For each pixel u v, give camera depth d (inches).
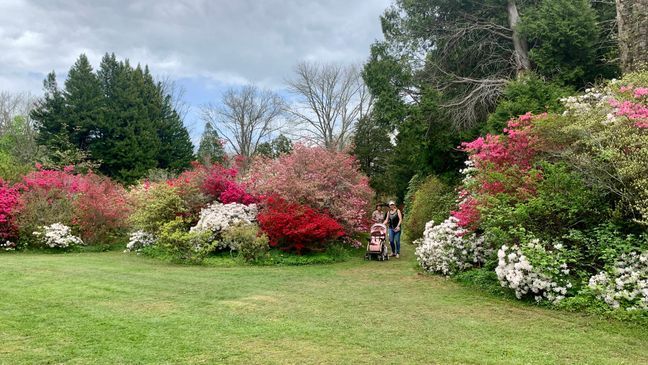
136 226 506.0
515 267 236.8
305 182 470.3
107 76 1456.7
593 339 174.9
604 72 488.4
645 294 201.0
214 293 259.8
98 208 516.1
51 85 1379.2
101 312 210.4
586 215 254.1
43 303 225.6
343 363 148.3
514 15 547.2
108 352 156.9
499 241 273.4
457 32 573.6
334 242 476.7
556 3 480.4
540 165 273.3
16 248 496.7
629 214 240.1
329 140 1497.3
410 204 767.7
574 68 475.8
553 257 233.3
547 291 231.3
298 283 299.9
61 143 1170.6
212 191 504.7
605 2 512.1
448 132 546.9
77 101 1309.1
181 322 195.9
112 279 296.2
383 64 563.8
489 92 532.1
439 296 256.5
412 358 153.5
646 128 236.8
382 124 603.5
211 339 172.6
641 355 157.5
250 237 404.2
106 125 1300.4
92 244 515.2
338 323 197.8
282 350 160.9
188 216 483.2
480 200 286.2
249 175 534.0
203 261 397.1
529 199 254.1
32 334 175.8
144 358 151.5
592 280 219.3
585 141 246.1
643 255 214.8
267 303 236.8
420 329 189.2
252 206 484.4
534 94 437.4
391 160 1071.0
